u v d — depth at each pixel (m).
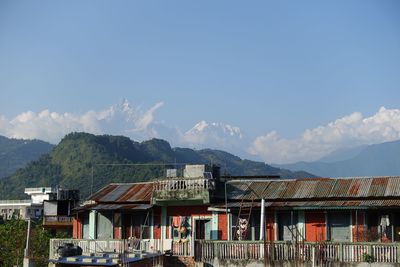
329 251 31.20
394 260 29.89
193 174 38.81
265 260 32.28
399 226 33.81
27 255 35.84
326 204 34.53
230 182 39.75
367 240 33.94
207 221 38.16
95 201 40.31
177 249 34.88
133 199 39.75
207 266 33.88
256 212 36.78
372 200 34.53
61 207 51.09
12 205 104.50
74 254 33.78
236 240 34.59
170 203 38.53
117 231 39.97
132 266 31.06
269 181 39.25
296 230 34.84
